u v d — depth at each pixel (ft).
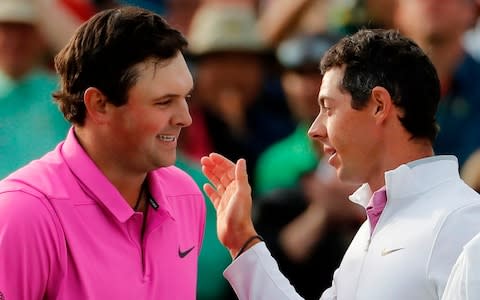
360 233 52.11
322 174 77.56
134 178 50.93
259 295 52.24
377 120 50.57
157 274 50.93
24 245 48.16
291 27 93.20
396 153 50.83
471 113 88.69
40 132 80.84
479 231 47.93
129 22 49.32
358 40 51.11
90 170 50.03
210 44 90.43
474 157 81.56
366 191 52.70
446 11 87.51
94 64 49.47
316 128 52.24
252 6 96.17
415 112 50.49
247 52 90.48
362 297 49.78
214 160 54.95
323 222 76.69
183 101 49.98
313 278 76.54
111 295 49.44
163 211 51.26
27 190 48.96
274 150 83.46
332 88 51.31
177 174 54.70
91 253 49.34
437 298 47.85
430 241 48.24
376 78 50.44
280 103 91.09
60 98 50.93
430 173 50.29
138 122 49.42
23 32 82.74
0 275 48.06
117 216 49.90
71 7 86.48
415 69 50.57
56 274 48.96
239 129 89.10
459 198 49.29
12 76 82.17
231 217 53.01
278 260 77.05
